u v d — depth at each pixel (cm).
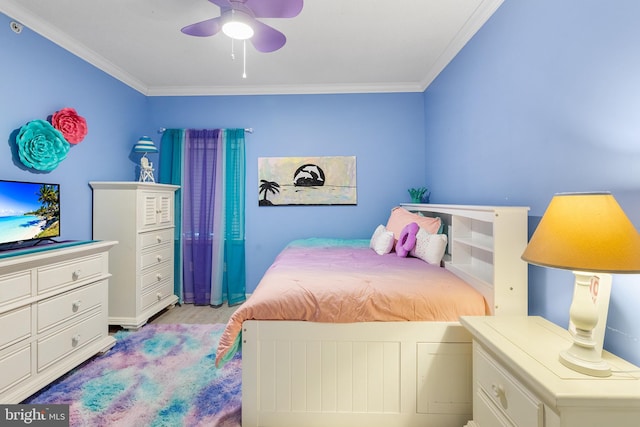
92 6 208
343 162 355
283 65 297
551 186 148
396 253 259
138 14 217
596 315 98
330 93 355
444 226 270
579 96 130
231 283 349
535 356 106
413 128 353
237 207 353
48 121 237
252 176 360
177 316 310
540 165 155
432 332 153
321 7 207
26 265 167
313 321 154
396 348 154
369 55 277
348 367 154
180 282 348
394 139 354
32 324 172
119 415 163
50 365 183
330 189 356
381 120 354
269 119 358
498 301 153
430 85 328
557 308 143
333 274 186
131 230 271
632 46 107
